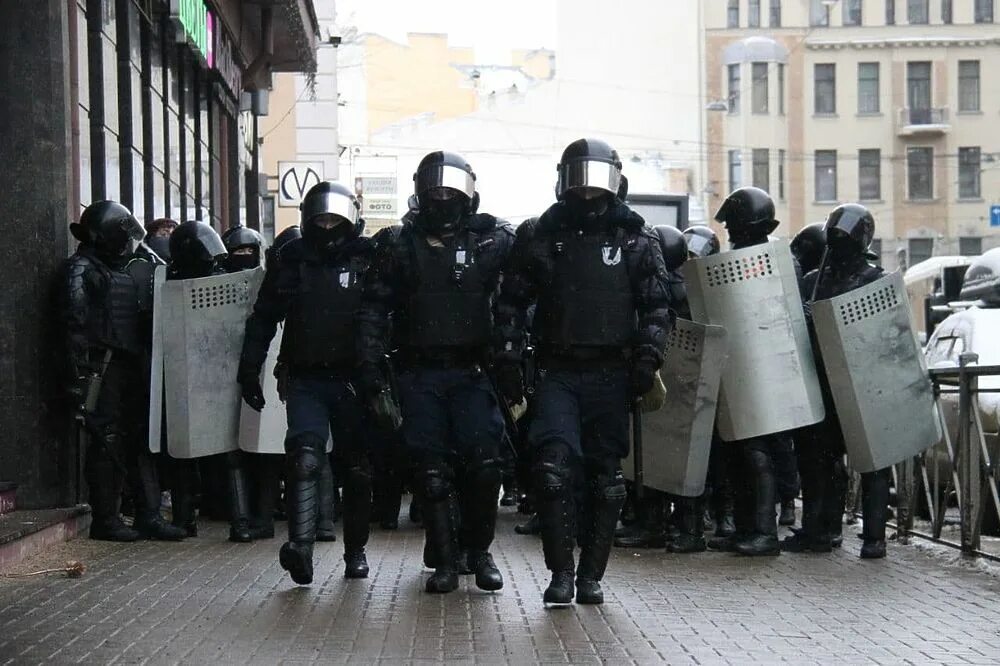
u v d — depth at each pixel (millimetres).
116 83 16391
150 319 11664
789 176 73312
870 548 10914
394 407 8641
